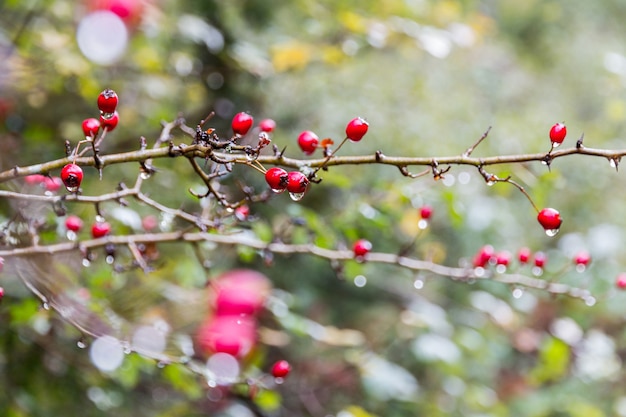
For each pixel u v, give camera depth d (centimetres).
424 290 427
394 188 212
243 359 220
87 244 168
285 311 224
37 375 244
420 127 412
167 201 293
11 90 266
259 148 115
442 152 402
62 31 296
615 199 499
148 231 215
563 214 480
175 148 117
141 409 279
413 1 325
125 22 274
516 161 119
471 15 402
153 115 278
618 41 678
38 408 236
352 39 312
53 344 237
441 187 229
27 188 192
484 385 398
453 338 318
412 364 368
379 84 423
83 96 290
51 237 182
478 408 331
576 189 480
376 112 404
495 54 594
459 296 429
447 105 453
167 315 248
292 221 195
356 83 410
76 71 264
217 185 179
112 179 289
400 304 427
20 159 266
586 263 200
